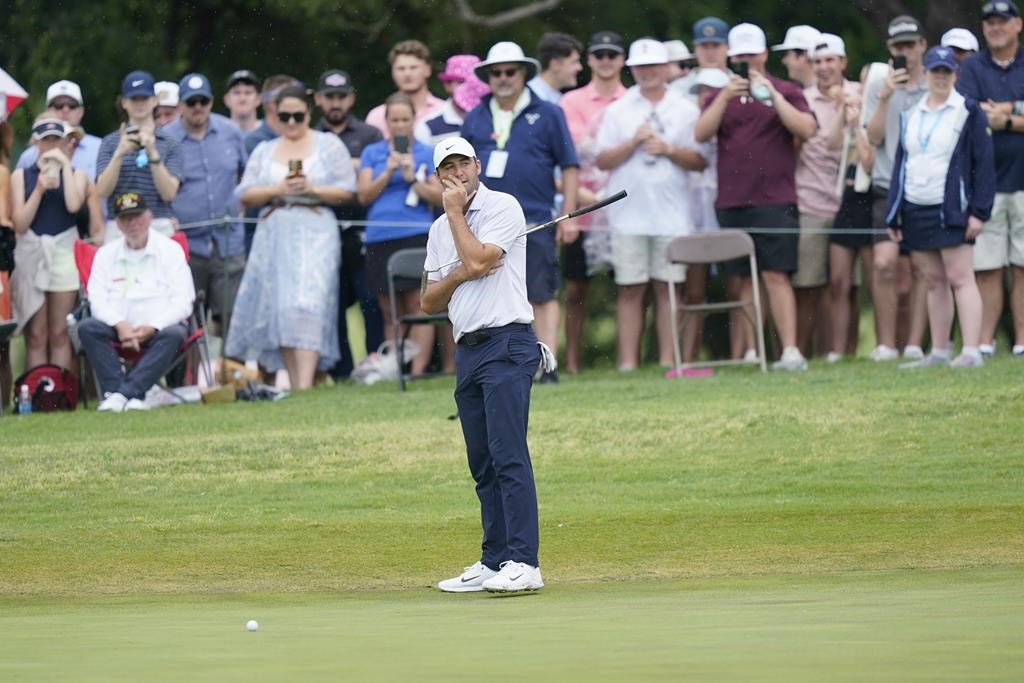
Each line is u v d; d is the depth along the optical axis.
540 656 15.41
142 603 22.31
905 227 43.47
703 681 13.59
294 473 34.97
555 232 48.50
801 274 48.81
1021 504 30.00
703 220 49.31
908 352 48.19
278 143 47.09
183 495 33.06
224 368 45.56
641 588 23.05
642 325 49.53
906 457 34.91
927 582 22.36
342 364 50.94
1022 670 13.97
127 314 43.56
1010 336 64.38
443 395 43.78
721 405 40.16
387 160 46.75
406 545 27.78
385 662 15.12
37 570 25.89
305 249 46.66
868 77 48.03
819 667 14.29
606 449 36.69
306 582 24.80
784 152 46.53
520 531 23.39
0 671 14.74
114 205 44.03
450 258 24.41
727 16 78.94
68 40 72.62
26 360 46.50
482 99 45.88
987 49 45.50
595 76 49.41
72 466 35.59
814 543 27.02
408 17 77.69
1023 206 45.03
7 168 46.59
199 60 76.94
